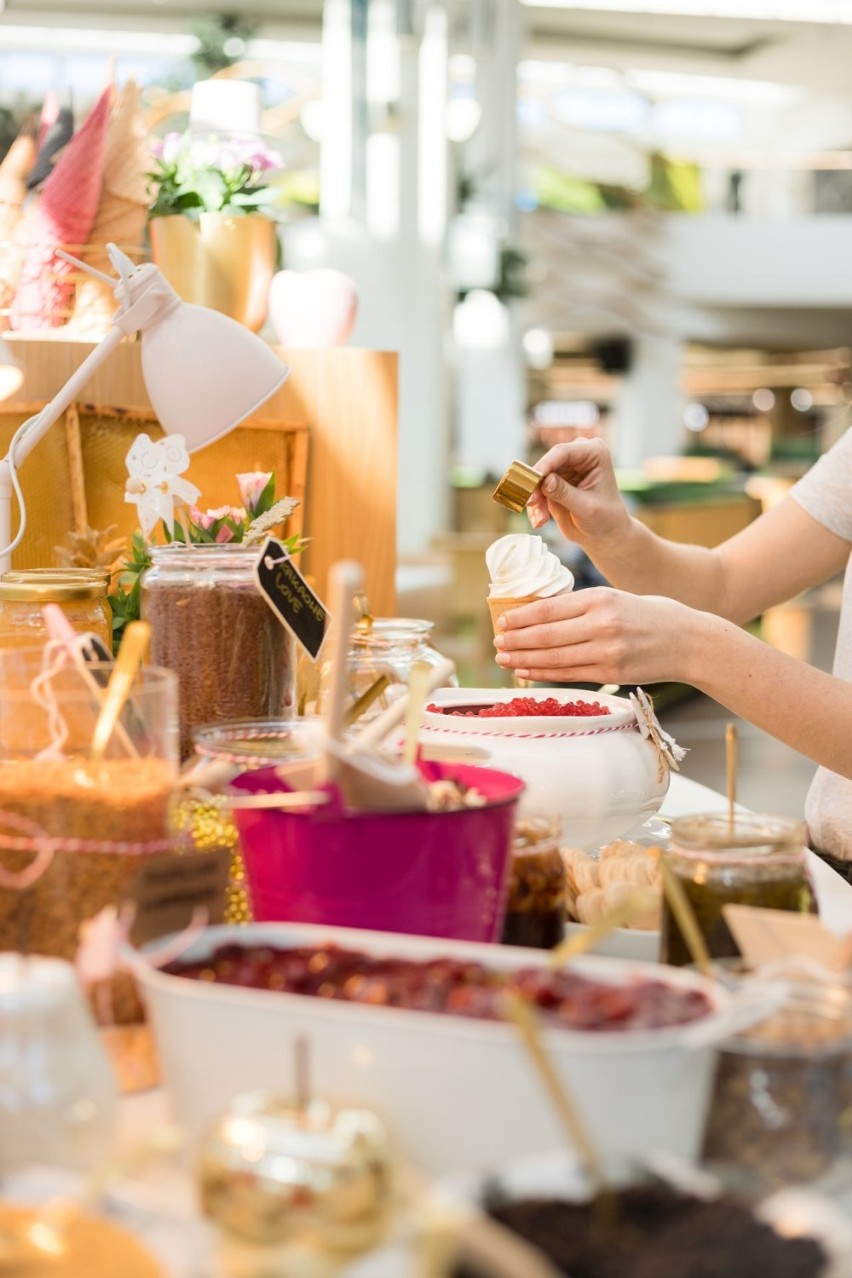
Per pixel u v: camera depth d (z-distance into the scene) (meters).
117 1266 0.59
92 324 1.74
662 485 9.66
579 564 7.74
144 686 0.91
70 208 1.70
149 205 1.78
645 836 1.45
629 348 18.25
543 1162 0.62
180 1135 0.66
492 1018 0.71
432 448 8.28
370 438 2.12
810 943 0.86
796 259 17.30
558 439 21.72
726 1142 0.74
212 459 1.94
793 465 23.45
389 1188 0.63
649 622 1.36
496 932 0.96
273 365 1.38
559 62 15.70
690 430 24.61
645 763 1.30
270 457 2.01
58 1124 0.68
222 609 1.23
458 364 14.47
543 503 1.84
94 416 1.74
